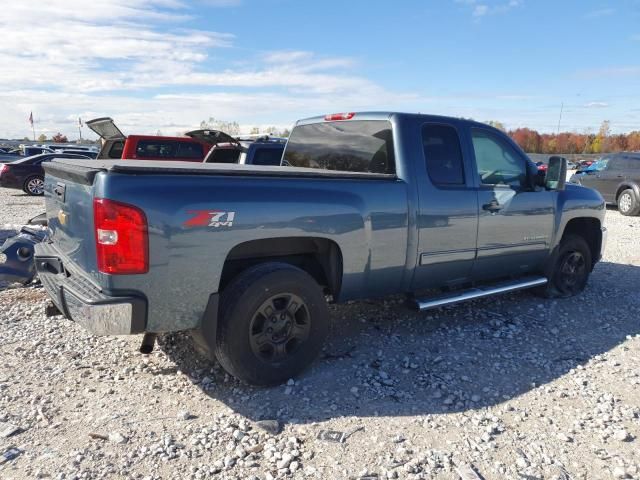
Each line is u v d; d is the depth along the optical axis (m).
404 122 4.51
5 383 3.77
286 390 3.75
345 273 4.10
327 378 3.96
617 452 3.08
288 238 3.98
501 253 5.24
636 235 10.97
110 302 3.10
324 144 5.26
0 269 6.07
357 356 4.38
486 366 4.27
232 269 3.89
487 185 5.02
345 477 2.80
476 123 5.05
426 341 4.75
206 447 3.04
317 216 3.81
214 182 3.39
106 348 4.44
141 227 3.11
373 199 4.14
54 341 4.57
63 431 3.19
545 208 5.60
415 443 3.14
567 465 2.96
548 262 5.86
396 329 5.03
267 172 3.64
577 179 15.89
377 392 3.77
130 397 3.63
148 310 3.24
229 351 3.54
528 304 5.95
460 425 3.36
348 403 3.60
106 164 3.61
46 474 2.76
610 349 4.69
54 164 4.03
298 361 3.85
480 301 6.00
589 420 3.44
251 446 3.06
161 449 3.00
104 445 3.04
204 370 4.04
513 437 3.23
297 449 3.04
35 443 3.05
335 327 5.04
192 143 10.77
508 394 3.80
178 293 3.31
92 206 3.14
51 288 3.79
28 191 19.22
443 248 4.68
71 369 4.04
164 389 3.75
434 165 4.62
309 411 3.48
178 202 3.22
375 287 4.37
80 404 3.51
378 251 4.23
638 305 6.02
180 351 4.36
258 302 3.59
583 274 6.35
